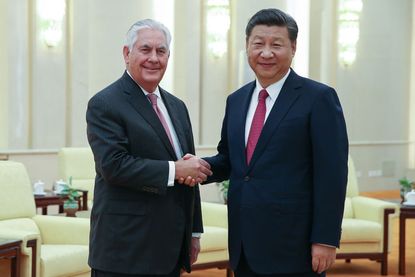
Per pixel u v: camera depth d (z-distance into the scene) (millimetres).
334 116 3137
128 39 3260
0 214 5266
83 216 6590
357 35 13195
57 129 9758
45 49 9633
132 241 3154
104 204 3199
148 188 3111
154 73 3236
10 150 9328
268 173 3145
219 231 6312
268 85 3234
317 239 3094
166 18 11273
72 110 9906
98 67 10641
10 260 4430
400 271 6871
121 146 3125
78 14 9898
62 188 7676
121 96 3215
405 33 14234
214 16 11383
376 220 6961
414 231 9477
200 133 11438
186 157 3172
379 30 13844
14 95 9398
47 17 9570
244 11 11750
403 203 7133
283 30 3152
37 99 9562
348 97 13375
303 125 3131
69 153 8508
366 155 13766
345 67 13281
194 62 11203
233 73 11648
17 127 9445
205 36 11461
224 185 7371
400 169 14297
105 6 10664
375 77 13805
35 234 4617
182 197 3309
